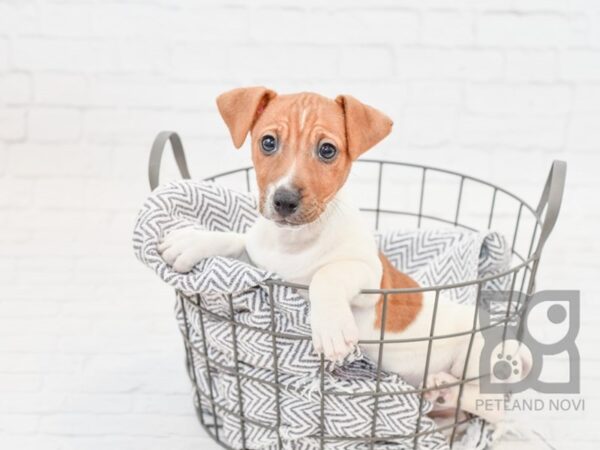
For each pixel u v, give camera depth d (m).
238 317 0.85
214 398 0.92
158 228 0.87
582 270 1.23
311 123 0.81
